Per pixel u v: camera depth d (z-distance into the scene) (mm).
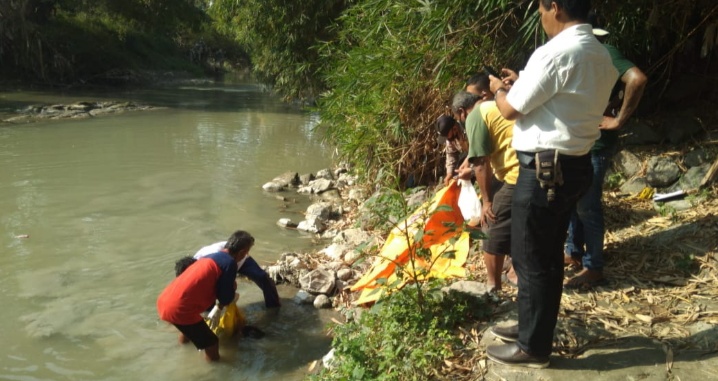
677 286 4266
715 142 5988
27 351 4660
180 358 4637
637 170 6223
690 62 6797
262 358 4637
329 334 4984
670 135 6379
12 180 9922
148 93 28781
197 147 13586
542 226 3109
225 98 27047
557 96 2953
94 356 4621
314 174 10711
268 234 7344
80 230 7402
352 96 7910
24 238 7086
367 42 7715
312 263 6277
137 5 33344
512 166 4023
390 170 7594
